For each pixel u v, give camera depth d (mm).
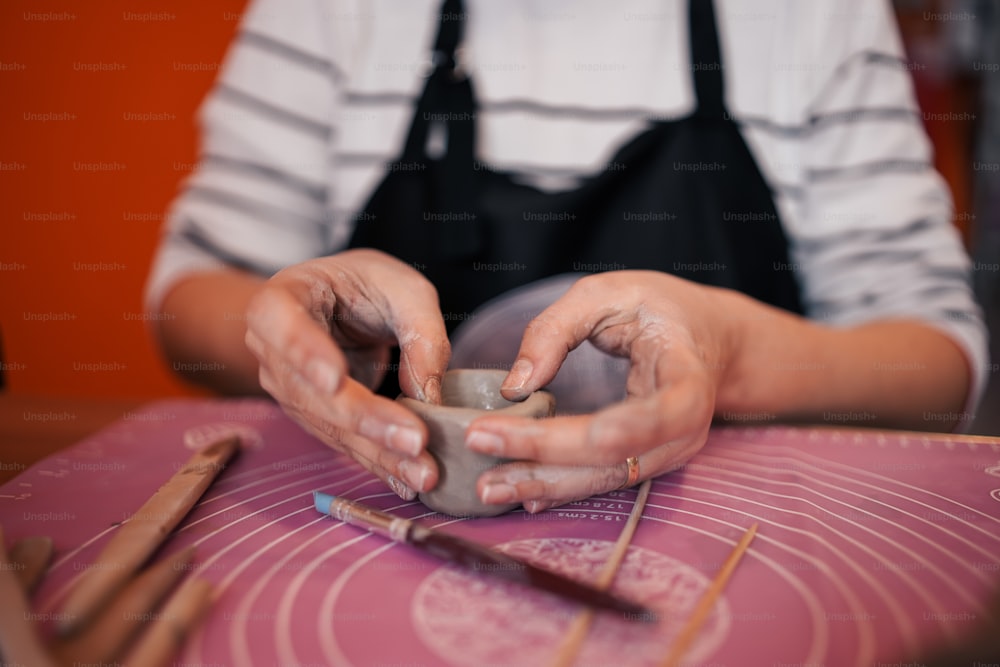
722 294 782
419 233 1025
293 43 1120
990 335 2361
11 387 1839
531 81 1067
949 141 1926
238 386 1012
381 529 479
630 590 417
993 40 2014
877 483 580
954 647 363
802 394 810
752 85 1068
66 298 1820
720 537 487
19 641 336
